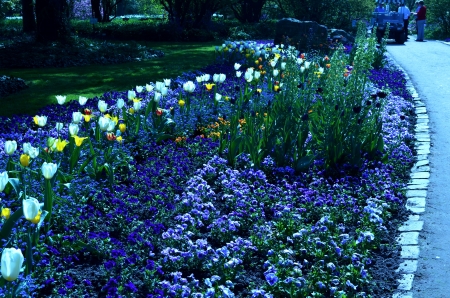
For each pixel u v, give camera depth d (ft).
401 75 55.36
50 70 59.52
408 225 19.93
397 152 27.48
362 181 23.18
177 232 17.10
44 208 16.08
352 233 18.92
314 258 16.92
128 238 16.35
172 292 13.97
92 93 44.68
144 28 107.76
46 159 20.02
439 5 133.28
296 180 23.63
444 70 60.39
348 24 123.54
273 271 15.35
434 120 36.52
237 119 27.27
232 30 117.29
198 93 37.27
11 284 12.49
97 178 21.48
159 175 23.12
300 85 28.40
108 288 13.61
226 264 15.40
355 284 15.39
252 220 19.35
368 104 26.89
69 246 15.99
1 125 30.30
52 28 75.46
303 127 25.72
